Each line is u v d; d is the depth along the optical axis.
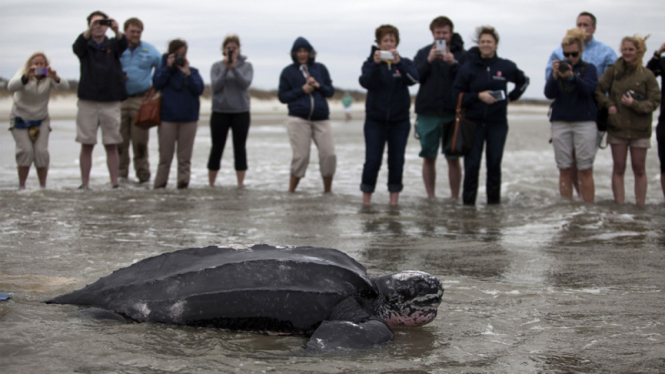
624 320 2.99
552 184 9.01
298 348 2.64
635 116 6.90
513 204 7.28
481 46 6.94
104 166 11.28
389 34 6.82
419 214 6.46
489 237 5.22
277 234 5.23
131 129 9.31
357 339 2.63
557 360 2.51
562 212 6.42
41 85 7.58
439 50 7.00
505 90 7.03
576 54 6.70
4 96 41.19
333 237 5.15
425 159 7.84
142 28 9.02
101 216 5.96
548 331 2.86
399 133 7.09
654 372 2.37
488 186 7.28
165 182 8.33
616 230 5.50
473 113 7.09
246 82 8.30
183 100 8.11
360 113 57.06
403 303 2.91
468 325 2.97
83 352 2.49
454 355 2.57
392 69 6.90
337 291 2.90
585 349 2.62
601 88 7.04
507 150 15.55
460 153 7.04
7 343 2.54
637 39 6.71
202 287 2.88
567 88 6.73
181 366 2.39
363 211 6.60
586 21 7.36
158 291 2.94
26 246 4.54
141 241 4.81
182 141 8.24
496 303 3.31
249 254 3.10
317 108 7.95
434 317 2.93
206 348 2.60
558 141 7.09
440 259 4.38
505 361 2.50
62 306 3.07
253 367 2.40
